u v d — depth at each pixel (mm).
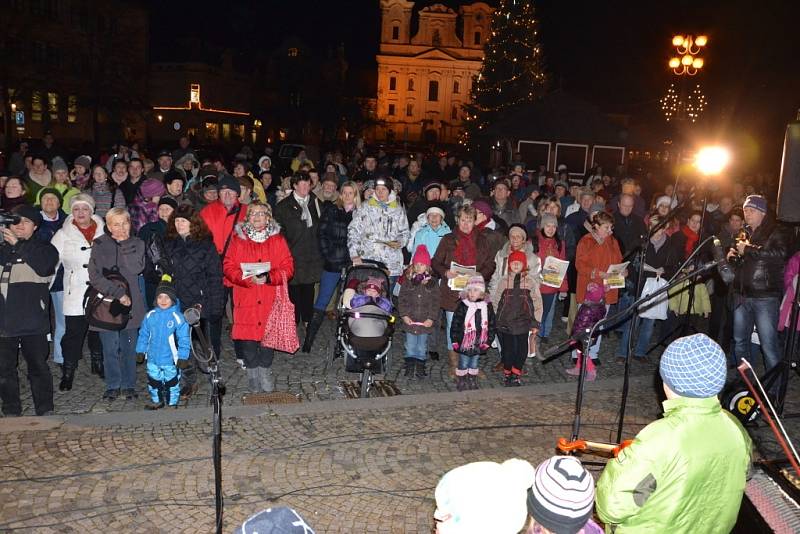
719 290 8703
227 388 7520
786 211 6145
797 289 6352
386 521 4957
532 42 37750
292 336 7188
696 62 22547
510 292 7605
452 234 8172
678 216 8977
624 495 2803
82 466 5477
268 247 7094
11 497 5000
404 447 6039
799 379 8102
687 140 23422
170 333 6703
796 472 3725
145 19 46281
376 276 7961
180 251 6906
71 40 38625
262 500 5125
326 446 5984
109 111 40031
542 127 23734
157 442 5934
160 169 11047
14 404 6391
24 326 6234
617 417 6883
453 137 88375
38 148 16172
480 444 6160
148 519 4820
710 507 2834
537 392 7434
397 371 8352
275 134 60000
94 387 7391
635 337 10078
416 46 88375
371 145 59281
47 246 6312
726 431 2850
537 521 2592
